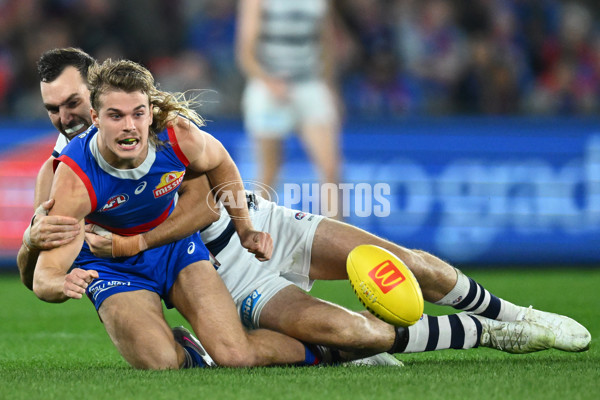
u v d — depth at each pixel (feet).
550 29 153.79
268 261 53.26
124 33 144.05
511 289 99.35
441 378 42.42
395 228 123.85
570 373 43.91
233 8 148.56
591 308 82.58
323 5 122.62
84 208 45.93
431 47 149.07
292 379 42.29
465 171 124.77
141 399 37.58
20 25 139.74
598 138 125.49
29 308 88.84
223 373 44.50
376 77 147.43
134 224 49.60
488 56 148.77
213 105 144.66
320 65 123.65
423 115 131.95
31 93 138.72
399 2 149.79
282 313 49.26
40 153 117.29
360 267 45.55
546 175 124.98
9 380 43.04
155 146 46.75
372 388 39.70
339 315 47.75
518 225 124.67
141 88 44.60
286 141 124.16
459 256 123.95
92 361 55.83
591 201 125.08
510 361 50.03
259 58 123.03
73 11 141.79
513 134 125.08
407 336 49.06
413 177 124.47
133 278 50.67
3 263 116.88
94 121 45.55
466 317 50.93
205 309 48.93
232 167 51.31
